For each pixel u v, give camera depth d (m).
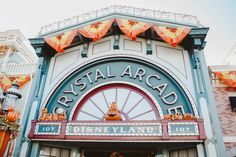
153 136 8.38
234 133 9.10
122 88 10.62
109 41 11.77
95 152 10.84
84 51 11.51
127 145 9.41
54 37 11.41
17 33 15.77
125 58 11.20
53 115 9.53
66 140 8.83
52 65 11.64
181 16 11.26
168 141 8.27
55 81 11.09
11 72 12.02
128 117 9.90
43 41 11.45
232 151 8.51
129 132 8.53
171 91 10.13
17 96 7.73
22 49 16.50
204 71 9.98
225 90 10.20
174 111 9.62
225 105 9.82
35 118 10.06
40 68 11.33
